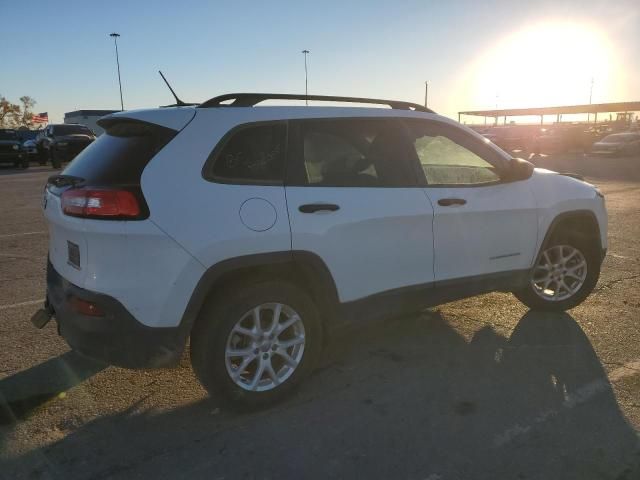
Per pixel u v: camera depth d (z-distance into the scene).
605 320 4.70
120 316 2.90
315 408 3.37
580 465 2.77
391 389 3.58
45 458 2.90
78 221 2.93
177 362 3.07
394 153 3.80
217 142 3.15
